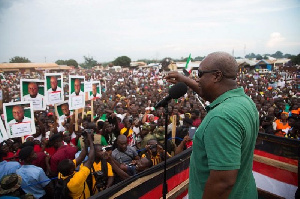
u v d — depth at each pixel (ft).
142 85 84.69
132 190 6.84
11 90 73.77
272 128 23.54
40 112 33.50
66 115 25.17
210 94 4.92
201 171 4.54
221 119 4.02
